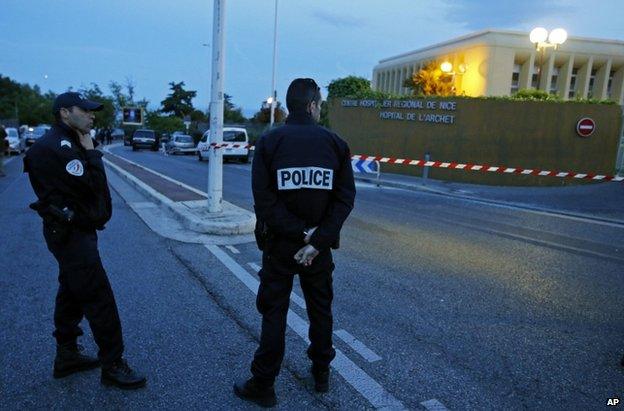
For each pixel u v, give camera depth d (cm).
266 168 297
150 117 6844
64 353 341
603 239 873
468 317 468
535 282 590
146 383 336
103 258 626
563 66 4041
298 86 305
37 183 306
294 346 393
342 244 753
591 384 352
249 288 527
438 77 2969
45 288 511
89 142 320
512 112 1805
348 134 2300
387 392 332
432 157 1967
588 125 1762
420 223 959
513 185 1823
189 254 652
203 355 377
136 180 1413
